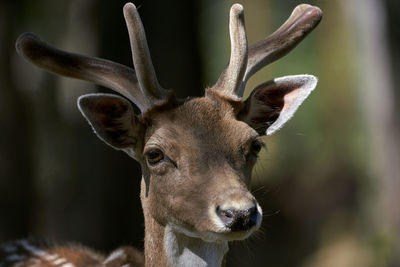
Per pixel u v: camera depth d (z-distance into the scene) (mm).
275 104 7164
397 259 16281
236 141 6480
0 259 9352
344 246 18812
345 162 23734
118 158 13602
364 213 19812
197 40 13797
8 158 14156
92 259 8750
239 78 6812
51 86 21281
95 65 7074
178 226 6477
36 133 17359
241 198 6008
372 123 21906
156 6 13305
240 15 6734
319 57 29656
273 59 7375
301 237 19719
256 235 7973
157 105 6637
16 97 14695
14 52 14977
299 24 7457
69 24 22469
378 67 21328
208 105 6668
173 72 13305
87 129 13961
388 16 15781
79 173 13984
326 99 28875
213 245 6727
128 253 8141
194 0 13734
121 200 13539
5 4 14766
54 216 16750
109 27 13172
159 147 6465
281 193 21062
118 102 6707
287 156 26500
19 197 14141
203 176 6285
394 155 16531
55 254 8930
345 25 28031
